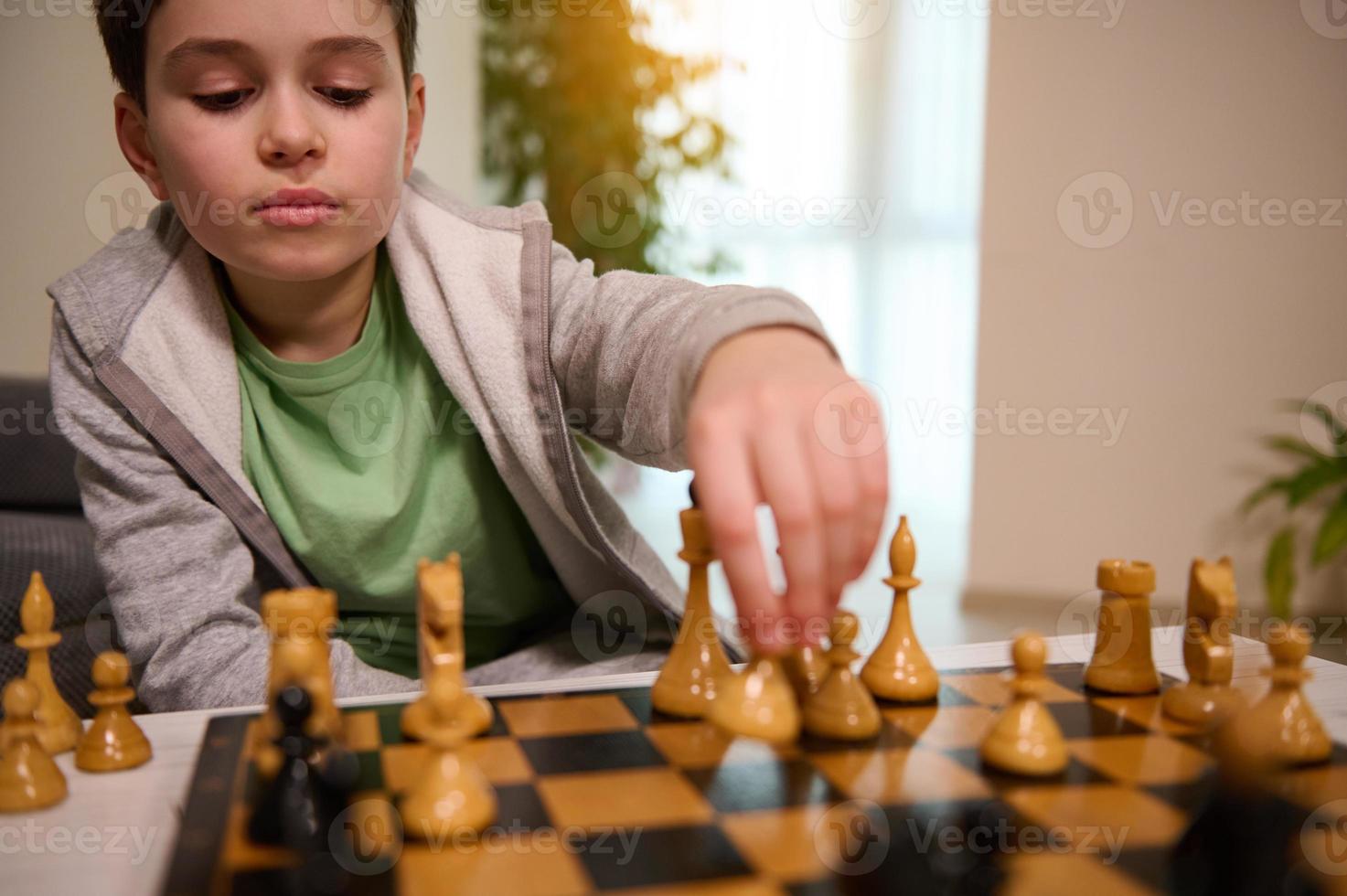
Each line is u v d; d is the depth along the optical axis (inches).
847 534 21.2
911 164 137.9
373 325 39.3
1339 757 22.4
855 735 23.5
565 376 37.7
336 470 39.0
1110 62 106.8
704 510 21.2
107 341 35.8
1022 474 113.3
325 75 31.5
